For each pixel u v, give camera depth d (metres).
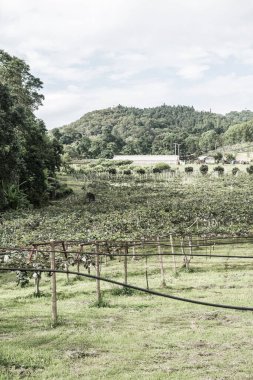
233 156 173.38
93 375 9.75
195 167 147.38
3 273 26.02
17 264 19.61
